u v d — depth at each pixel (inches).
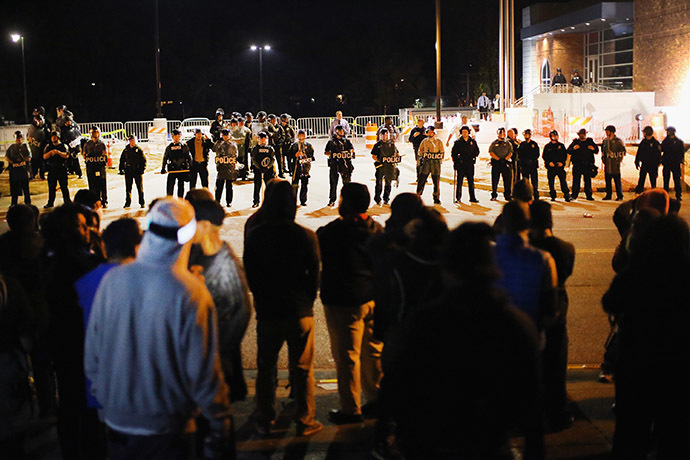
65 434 229.8
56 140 847.1
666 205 276.2
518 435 257.8
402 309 216.5
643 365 205.8
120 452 159.9
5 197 977.5
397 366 148.7
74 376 226.4
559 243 253.8
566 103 1418.6
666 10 1453.0
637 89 1556.3
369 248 226.7
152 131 1660.9
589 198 913.5
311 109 3924.7
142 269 157.2
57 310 224.5
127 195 882.1
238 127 1122.7
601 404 290.4
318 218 796.0
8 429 197.9
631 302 204.7
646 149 904.9
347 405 273.6
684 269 200.7
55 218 226.2
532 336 145.0
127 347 155.3
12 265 247.8
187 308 154.4
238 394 245.9
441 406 145.4
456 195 902.4
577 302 447.5
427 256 214.7
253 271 253.1
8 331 198.1
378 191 885.8
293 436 265.3
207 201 217.9
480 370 142.9
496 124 1401.3
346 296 262.4
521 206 218.2
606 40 1967.3
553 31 2038.6
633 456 216.4
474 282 145.5
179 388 157.2
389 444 247.6
